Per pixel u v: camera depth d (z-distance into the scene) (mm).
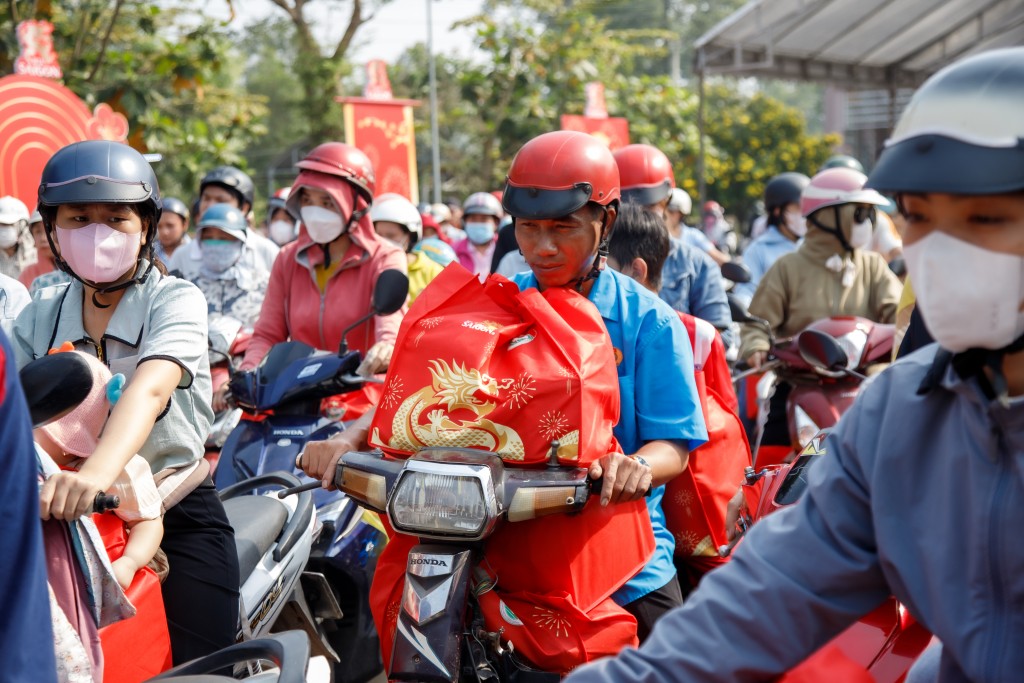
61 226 2789
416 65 33250
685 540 3426
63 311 2992
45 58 8250
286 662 1916
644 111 27234
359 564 4297
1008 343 1451
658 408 2951
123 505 2713
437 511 2504
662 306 3012
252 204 8141
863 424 1620
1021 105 1390
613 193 2908
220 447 5039
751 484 3293
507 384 2613
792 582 1626
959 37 19734
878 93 36000
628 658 1653
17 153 6629
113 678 2625
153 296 2924
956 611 1524
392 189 12883
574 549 2686
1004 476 1471
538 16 28141
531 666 2695
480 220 11664
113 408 2662
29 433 1666
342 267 4961
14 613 1623
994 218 1410
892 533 1570
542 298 2682
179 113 21297
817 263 5469
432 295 2783
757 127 35812
